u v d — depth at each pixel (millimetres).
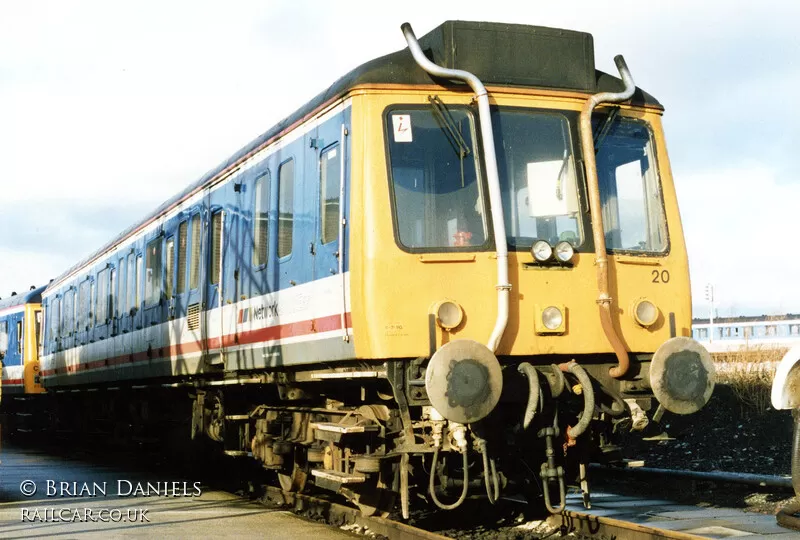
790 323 24047
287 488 10578
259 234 10266
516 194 7980
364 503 8648
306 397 10031
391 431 8180
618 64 8547
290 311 9234
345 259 7957
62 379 22297
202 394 13344
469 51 8109
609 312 7867
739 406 15766
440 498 8930
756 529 8094
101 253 18828
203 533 8523
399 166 7793
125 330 16531
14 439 25188
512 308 7727
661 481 10891
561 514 8516
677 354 7707
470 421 7141
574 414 8031
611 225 8266
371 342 7566
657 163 8547
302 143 9156
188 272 12891
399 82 7922
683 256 8445
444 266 7664
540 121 8188
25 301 26609
